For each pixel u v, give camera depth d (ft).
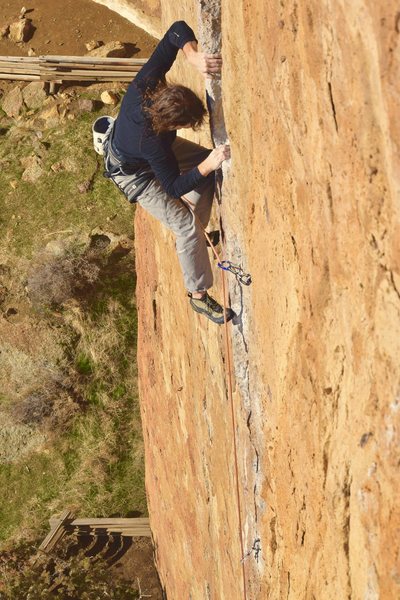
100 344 46.93
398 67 7.79
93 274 47.37
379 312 9.21
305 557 13.25
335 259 10.39
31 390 46.34
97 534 42.75
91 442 45.68
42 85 53.11
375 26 8.07
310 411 12.25
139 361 38.83
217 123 16.63
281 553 15.06
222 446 20.97
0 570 40.83
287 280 12.91
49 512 44.32
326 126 9.99
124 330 47.39
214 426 21.84
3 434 46.06
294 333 12.75
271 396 14.85
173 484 31.40
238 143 14.78
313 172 10.77
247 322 16.69
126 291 47.98
